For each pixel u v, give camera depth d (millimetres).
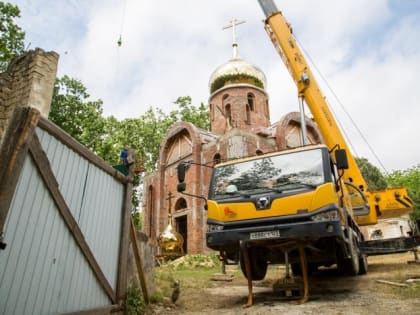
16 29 17531
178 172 8102
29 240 4168
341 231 6652
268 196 7125
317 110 13414
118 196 6227
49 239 4484
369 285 9117
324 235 6555
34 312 4219
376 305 6453
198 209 24078
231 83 31094
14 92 6840
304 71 13883
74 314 4730
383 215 13609
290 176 7355
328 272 12156
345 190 9992
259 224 7039
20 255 4035
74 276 4914
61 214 4676
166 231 24234
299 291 7734
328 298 7480
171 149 29203
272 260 8211
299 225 6707
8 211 3863
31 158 4207
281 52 14516
